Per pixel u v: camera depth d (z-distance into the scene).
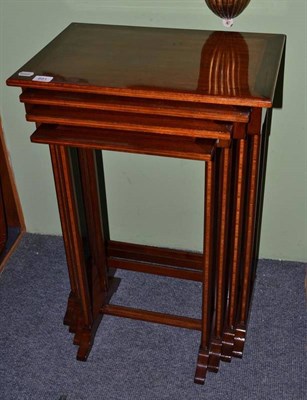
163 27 1.39
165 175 1.61
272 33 1.32
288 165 1.54
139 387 1.43
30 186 1.75
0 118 1.62
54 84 1.10
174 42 1.25
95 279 1.57
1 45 1.50
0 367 1.48
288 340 1.51
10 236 1.85
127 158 1.59
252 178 1.22
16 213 1.83
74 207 1.29
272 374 1.44
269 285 1.66
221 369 1.45
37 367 1.48
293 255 1.71
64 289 1.69
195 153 1.07
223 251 1.28
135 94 1.07
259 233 1.66
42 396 1.42
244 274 1.38
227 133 1.05
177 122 1.07
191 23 1.38
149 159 1.58
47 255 1.79
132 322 1.58
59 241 1.84
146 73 1.12
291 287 1.65
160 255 1.67
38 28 1.46
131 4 1.38
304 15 1.32
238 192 1.21
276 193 1.59
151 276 1.72
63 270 1.74
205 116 1.05
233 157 1.22
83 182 1.44
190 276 1.66
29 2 1.42
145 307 1.63
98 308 1.54
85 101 1.09
